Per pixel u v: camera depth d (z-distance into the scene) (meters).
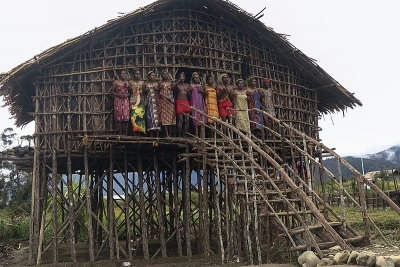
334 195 26.66
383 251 6.70
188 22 12.39
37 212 10.47
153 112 10.72
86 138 9.73
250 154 9.02
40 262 10.31
